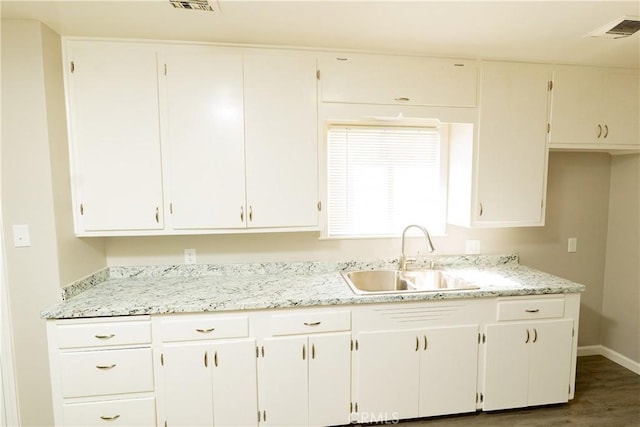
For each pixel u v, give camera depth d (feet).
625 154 8.63
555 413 6.87
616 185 8.88
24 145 5.53
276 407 5.97
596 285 9.23
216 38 6.16
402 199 8.20
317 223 6.88
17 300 5.60
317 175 6.77
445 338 6.33
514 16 5.36
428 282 7.91
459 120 7.08
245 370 5.83
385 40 6.25
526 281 7.02
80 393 5.44
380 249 8.21
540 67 7.26
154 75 6.18
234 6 5.04
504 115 7.22
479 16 5.36
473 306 6.40
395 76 6.81
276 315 5.87
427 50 6.70
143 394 5.63
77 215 6.19
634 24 5.61
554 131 7.42
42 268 5.66
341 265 8.00
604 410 6.98
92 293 6.27
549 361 6.70
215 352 5.72
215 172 6.46
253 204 6.62
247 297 6.02
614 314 9.01
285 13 5.26
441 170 8.21
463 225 7.57
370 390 6.22
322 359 6.02
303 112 6.62
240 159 6.51
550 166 8.72
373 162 8.04
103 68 6.05
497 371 6.55
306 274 7.71
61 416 5.45
